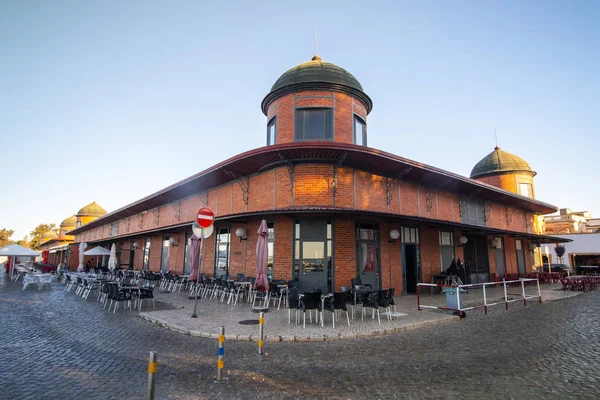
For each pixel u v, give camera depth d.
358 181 14.51
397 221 15.54
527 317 11.15
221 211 18.12
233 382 5.27
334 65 17.38
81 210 56.56
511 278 23.03
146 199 24.05
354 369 5.89
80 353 6.84
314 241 13.54
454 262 17.56
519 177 31.44
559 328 9.38
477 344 7.61
